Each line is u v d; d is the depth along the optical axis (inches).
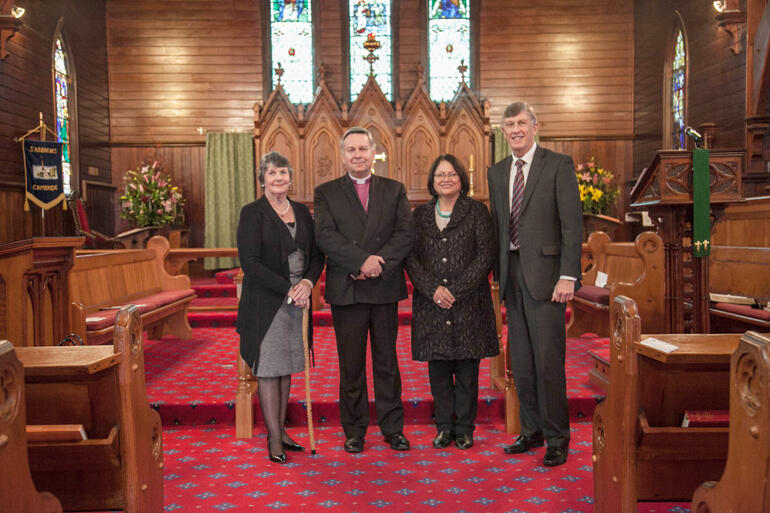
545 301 117.2
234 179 437.1
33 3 340.2
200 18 448.5
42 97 348.2
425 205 132.3
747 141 302.7
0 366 56.4
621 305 80.7
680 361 73.6
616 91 454.0
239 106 449.7
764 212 192.7
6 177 310.2
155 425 88.4
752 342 58.3
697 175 134.7
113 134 445.1
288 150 410.0
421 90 408.2
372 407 148.9
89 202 403.5
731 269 175.3
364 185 127.6
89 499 81.6
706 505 66.7
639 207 151.5
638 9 444.5
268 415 122.7
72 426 75.4
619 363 81.4
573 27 454.0
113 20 444.5
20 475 59.6
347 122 406.9
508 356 138.6
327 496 105.3
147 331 239.8
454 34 458.0
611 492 84.6
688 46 369.7
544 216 118.2
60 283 143.3
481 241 124.6
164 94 446.3
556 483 109.5
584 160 454.0
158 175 397.1
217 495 106.0
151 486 85.7
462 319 124.0
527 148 120.3
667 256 143.4
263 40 450.3
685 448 77.8
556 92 454.3
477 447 129.3
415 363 195.0
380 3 457.1
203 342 235.6
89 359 75.3
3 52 303.6
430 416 149.3
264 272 118.4
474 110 409.4
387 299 124.1
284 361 121.9
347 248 120.4
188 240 437.1
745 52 306.8
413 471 116.1
